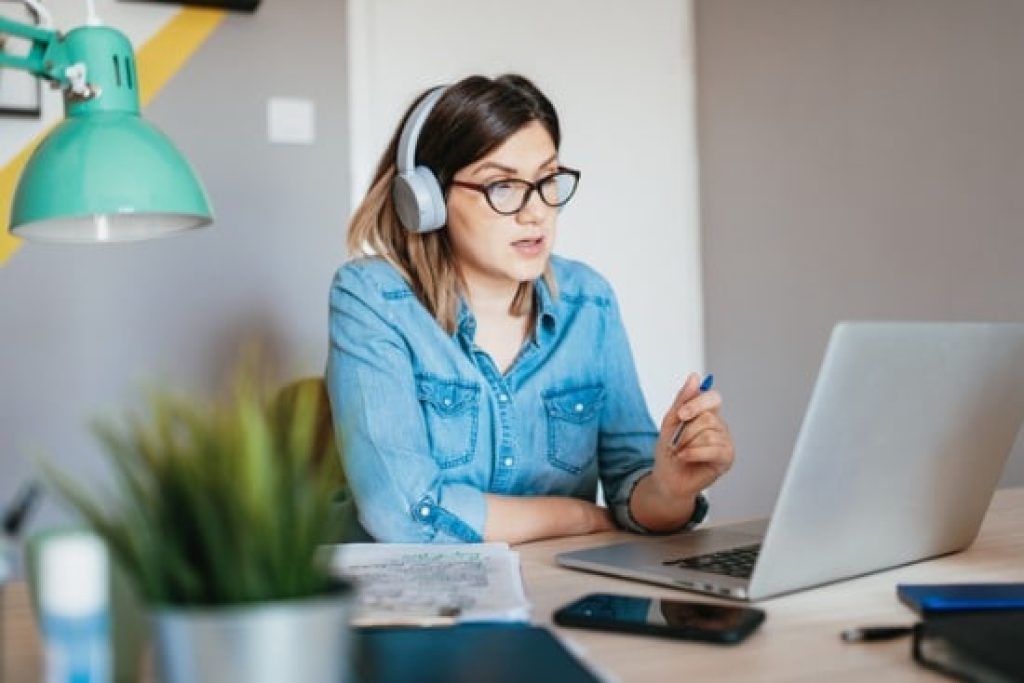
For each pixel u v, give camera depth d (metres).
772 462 2.92
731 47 3.02
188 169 1.14
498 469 1.46
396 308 1.42
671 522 1.28
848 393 0.83
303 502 0.55
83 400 2.48
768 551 0.85
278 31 2.63
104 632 0.53
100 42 1.11
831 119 2.67
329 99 2.69
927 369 0.89
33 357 2.44
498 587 0.88
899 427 0.89
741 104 2.99
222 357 2.60
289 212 2.65
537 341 1.50
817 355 2.75
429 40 2.82
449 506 1.25
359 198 2.73
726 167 3.07
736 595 0.88
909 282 2.46
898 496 0.94
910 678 0.67
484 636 0.73
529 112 1.41
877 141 2.53
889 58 2.49
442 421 1.42
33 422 2.44
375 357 1.37
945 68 2.33
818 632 0.78
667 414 1.26
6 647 0.73
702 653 0.73
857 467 0.88
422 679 0.64
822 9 2.68
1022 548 1.09
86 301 2.48
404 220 1.43
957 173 2.31
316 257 2.68
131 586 0.59
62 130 1.11
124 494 0.54
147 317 2.53
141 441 0.54
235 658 0.52
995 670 0.62
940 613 0.80
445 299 1.45
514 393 1.47
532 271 1.42
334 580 0.56
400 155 1.43
